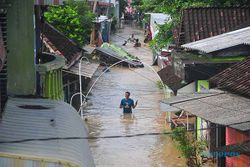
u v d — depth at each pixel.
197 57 27.47
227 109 17.42
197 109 18.09
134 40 92.75
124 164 26.11
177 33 35.88
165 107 22.47
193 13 33.75
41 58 24.14
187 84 27.42
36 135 12.38
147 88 48.16
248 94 18.73
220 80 21.28
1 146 11.28
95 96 44.22
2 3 17.44
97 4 90.81
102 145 29.31
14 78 18.88
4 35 17.77
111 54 63.12
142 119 35.81
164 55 44.56
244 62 22.08
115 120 35.50
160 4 44.25
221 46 26.00
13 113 14.45
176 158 27.11
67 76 35.00
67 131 13.30
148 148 28.88
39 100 16.84
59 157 10.98
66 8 46.09
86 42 52.72
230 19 33.62
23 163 10.70
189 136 28.84
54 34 36.56
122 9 140.62
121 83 51.09
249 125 14.90
